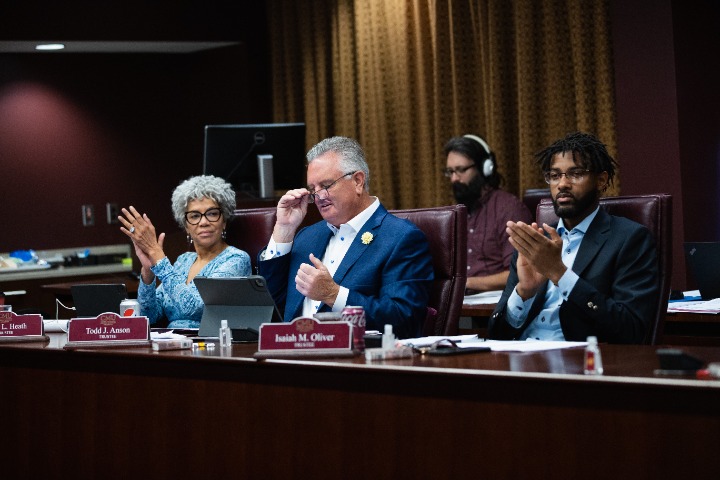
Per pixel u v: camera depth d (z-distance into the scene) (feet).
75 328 19.04
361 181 21.97
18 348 19.72
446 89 42.06
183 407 17.40
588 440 13.09
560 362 14.53
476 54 40.96
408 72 43.37
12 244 48.26
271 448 16.25
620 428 12.84
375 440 15.03
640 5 33.96
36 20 44.52
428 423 14.48
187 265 25.46
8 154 48.24
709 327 23.53
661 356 13.19
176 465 17.53
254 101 49.21
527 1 38.29
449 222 22.16
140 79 50.80
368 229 21.72
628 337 18.93
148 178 51.08
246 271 24.44
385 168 44.55
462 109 41.11
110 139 50.37
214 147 33.63
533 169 38.34
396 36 43.78
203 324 19.94
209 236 24.85
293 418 15.96
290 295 22.49
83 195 49.80
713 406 12.14
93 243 50.03
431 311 21.53
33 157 48.80
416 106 43.65
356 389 15.23
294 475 15.98
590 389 13.05
